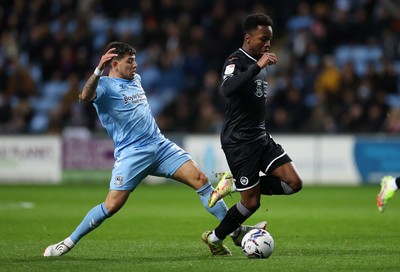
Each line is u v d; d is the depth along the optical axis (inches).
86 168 3009.4
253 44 1210.0
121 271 1064.2
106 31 3602.4
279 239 1441.9
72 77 3287.4
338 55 3457.2
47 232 1558.8
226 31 3422.7
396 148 2923.2
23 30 3730.3
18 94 3410.4
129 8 3777.1
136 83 1241.4
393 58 3462.1
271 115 3159.5
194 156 2977.4
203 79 3398.1
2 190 2694.4
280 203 2224.4
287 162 1220.5
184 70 3393.2
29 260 1171.9
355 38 3464.6
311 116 3053.6
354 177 2940.5
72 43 3518.7
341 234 1517.0
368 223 1711.4
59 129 3255.4
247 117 1206.3
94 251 1282.0
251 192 1210.6
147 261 1160.8
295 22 3538.4
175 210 2016.5
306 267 1088.2
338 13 3464.6
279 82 3302.2
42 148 3026.6
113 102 1214.3
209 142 2970.0
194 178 1242.0
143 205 2159.2
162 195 2513.5
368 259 1167.6
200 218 1820.9
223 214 1252.5
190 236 1497.3
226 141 1221.1
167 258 1196.5
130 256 1221.7
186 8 3607.3
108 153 3002.0
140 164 1219.9
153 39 3516.2
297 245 1350.9
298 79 3260.3
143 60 3474.4
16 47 3710.6
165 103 3307.1
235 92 1175.6
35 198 2383.1
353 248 1306.6
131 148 1220.5
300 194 2536.9
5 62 3489.2
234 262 1137.4
